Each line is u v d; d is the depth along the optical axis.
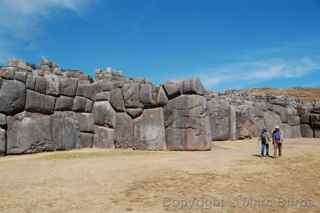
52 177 12.05
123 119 22.08
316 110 31.92
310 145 22.66
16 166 14.70
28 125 20.20
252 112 28.91
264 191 10.12
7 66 20.42
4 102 19.30
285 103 31.98
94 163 14.95
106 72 25.78
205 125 19.67
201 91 19.97
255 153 17.81
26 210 8.45
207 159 15.45
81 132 22.94
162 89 20.91
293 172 12.57
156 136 20.69
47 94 21.39
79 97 23.02
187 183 10.91
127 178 11.68
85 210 8.46
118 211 8.40
